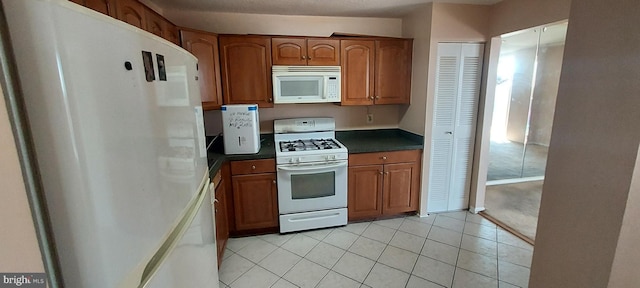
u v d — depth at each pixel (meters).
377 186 2.93
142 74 0.66
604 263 0.97
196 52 2.45
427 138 2.94
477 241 2.61
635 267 0.97
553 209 1.17
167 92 0.80
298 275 2.18
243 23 2.93
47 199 0.48
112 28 0.56
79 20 0.48
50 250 0.49
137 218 0.63
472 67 2.89
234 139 2.58
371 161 2.87
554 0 2.14
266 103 2.82
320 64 2.83
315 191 2.77
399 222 2.99
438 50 2.77
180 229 0.87
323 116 3.28
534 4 2.30
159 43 0.76
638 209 0.91
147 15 1.78
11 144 0.44
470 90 2.94
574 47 1.04
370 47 2.92
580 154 1.04
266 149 2.80
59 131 0.46
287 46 2.75
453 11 2.70
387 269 2.23
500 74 3.98
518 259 2.33
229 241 2.68
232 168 2.59
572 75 1.06
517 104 4.14
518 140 4.27
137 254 0.63
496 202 3.48
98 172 0.52
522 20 2.42
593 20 0.97
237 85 2.73
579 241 1.07
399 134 3.44
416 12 2.91
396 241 2.62
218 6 2.65
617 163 0.92
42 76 0.44
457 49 2.82
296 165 2.66
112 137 0.55
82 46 0.48
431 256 2.38
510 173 4.35
